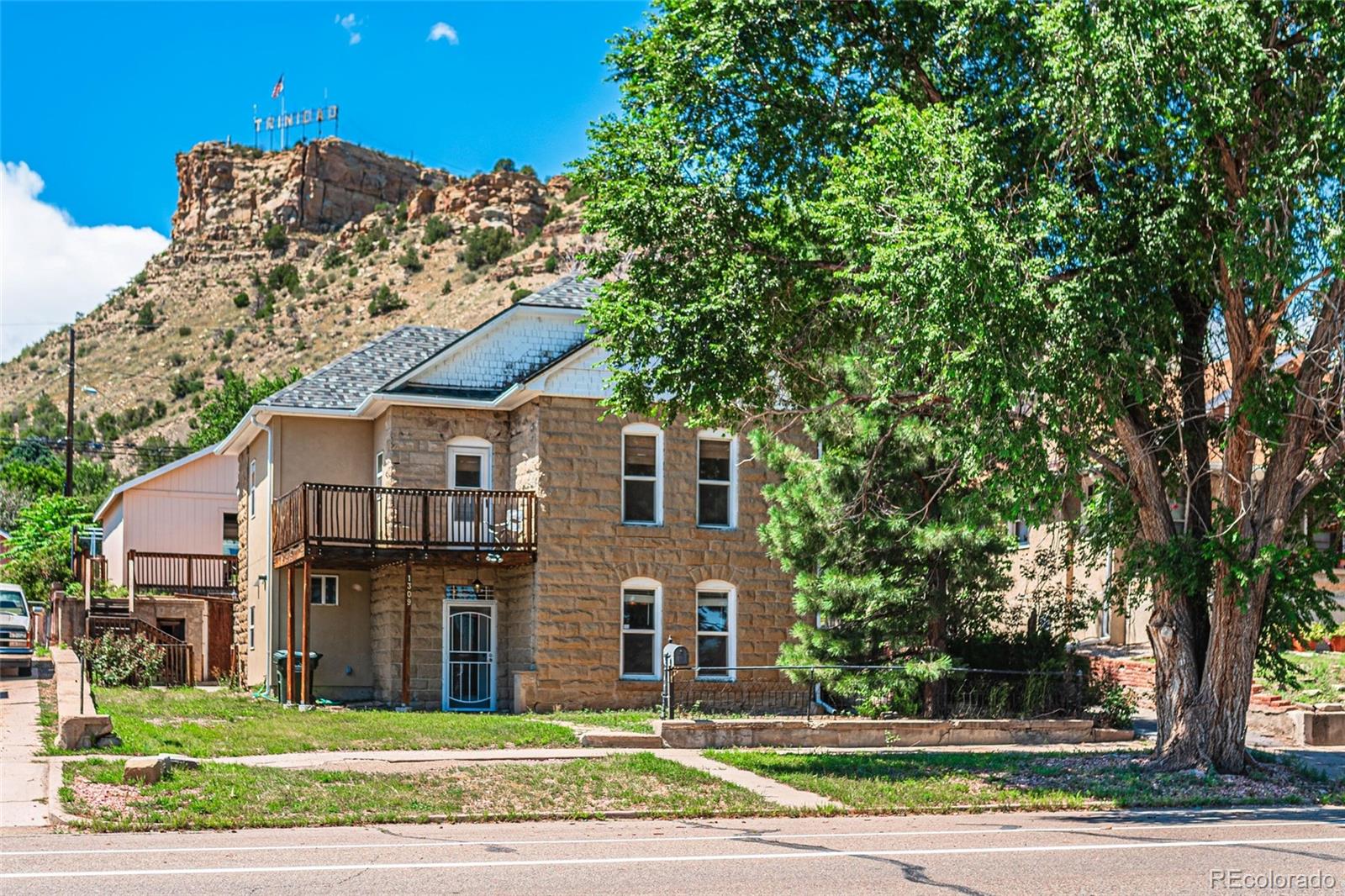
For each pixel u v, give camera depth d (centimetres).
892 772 1784
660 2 1817
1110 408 1559
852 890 984
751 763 1842
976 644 2494
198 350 15212
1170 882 1034
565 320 3175
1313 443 1786
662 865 1088
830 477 2436
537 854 1141
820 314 1986
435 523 3003
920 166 1503
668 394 2870
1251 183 1493
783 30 1780
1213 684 1789
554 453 2859
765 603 2964
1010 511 1655
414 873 1031
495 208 17900
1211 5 1388
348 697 3122
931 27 1767
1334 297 1616
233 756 1808
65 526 5409
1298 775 1808
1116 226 1542
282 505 3016
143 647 3175
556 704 2792
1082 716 2406
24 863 1051
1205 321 1809
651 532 2902
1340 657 2800
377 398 2978
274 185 19450
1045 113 1548
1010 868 1088
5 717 2014
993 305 1434
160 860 1075
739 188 1855
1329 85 1468
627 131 1858
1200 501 1850
